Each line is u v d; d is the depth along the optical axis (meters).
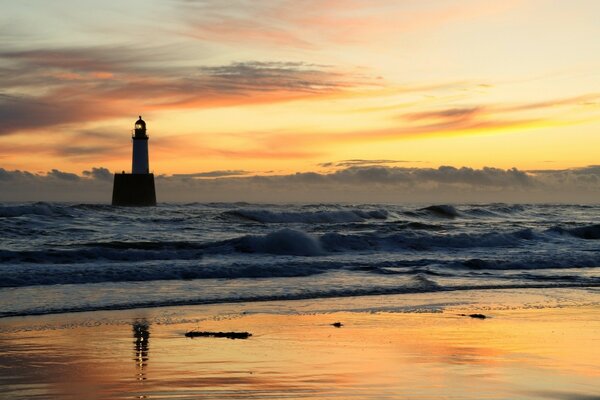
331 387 8.62
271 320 14.13
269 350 11.02
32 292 17.25
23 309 14.88
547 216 69.69
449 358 10.47
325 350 11.05
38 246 29.23
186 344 11.46
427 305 16.42
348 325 13.57
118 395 8.21
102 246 29.64
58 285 18.55
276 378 9.08
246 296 17.41
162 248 29.22
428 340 11.98
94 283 19.12
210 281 20.20
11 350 10.84
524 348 11.30
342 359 10.36
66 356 10.46
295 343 11.63
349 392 8.36
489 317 14.62
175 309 15.38
